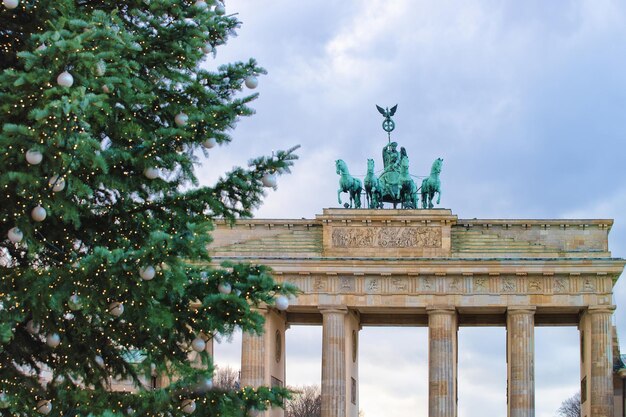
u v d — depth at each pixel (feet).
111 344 172.14
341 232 552.41
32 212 147.23
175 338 168.45
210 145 166.61
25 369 178.50
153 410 161.07
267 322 541.34
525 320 538.06
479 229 556.10
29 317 164.66
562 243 555.69
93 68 138.92
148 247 145.59
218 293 164.04
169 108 170.19
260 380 533.96
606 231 555.69
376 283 545.85
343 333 542.16
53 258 167.43
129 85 151.84
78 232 169.58
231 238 558.15
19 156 139.54
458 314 570.87
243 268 165.99
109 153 156.76
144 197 170.40
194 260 153.48
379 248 549.95
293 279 545.44
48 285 149.79
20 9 157.79
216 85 176.14
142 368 167.43
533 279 541.75
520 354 535.60
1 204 149.79
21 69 164.25
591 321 536.42
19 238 149.38
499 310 554.87
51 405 160.15
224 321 162.91
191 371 163.32
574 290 538.47
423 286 544.62
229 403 167.12
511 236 556.51
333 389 536.42
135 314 156.25
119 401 160.56
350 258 542.57
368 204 575.79
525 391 532.32
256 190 166.81
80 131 140.77
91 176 157.99
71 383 162.40
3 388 157.17
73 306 150.30
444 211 548.31
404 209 550.77
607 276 537.65
